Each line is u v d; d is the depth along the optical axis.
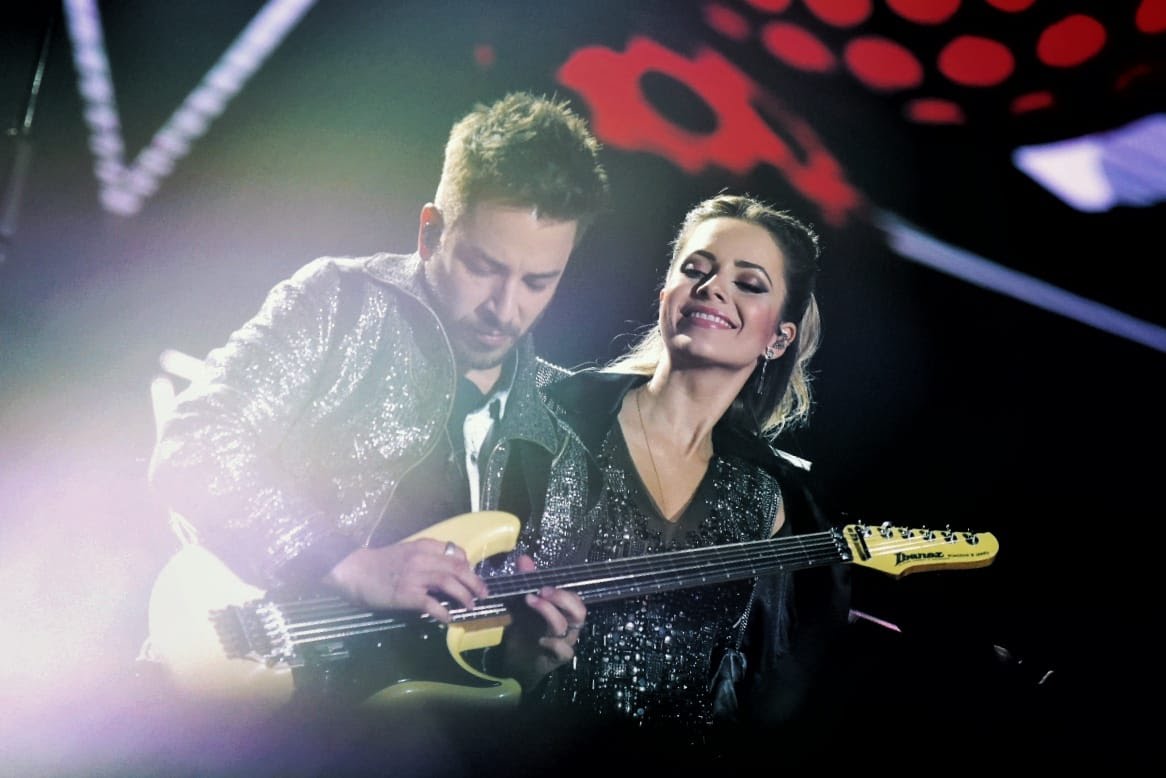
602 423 10.40
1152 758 12.21
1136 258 14.50
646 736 10.08
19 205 10.56
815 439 12.65
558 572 9.20
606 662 9.99
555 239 9.23
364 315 8.92
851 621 11.54
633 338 11.17
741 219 10.96
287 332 8.52
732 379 10.85
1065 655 13.14
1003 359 13.92
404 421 9.04
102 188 10.99
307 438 8.66
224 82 11.34
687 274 10.89
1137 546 13.77
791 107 13.45
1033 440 13.83
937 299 13.81
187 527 8.32
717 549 10.29
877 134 13.83
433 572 8.17
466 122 9.42
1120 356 14.29
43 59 10.85
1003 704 11.85
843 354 13.12
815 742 11.08
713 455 10.96
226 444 7.93
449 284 9.20
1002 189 14.23
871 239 13.62
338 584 8.04
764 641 10.96
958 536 11.66
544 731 9.58
